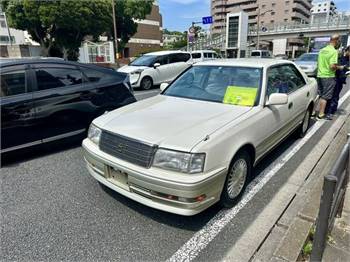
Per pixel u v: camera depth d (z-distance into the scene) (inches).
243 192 127.4
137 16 1524.4
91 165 121.9
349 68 256.8
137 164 102.3
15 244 99.0
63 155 179.2
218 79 152.8
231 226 108.3
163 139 101.3
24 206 121.6
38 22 1116.5
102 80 203.3
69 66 187.9
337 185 81.0
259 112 130.6
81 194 130.9
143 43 2566.4
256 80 143.8
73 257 93.0
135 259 92.0
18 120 162.2
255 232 104.8
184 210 95.8
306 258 90.7
